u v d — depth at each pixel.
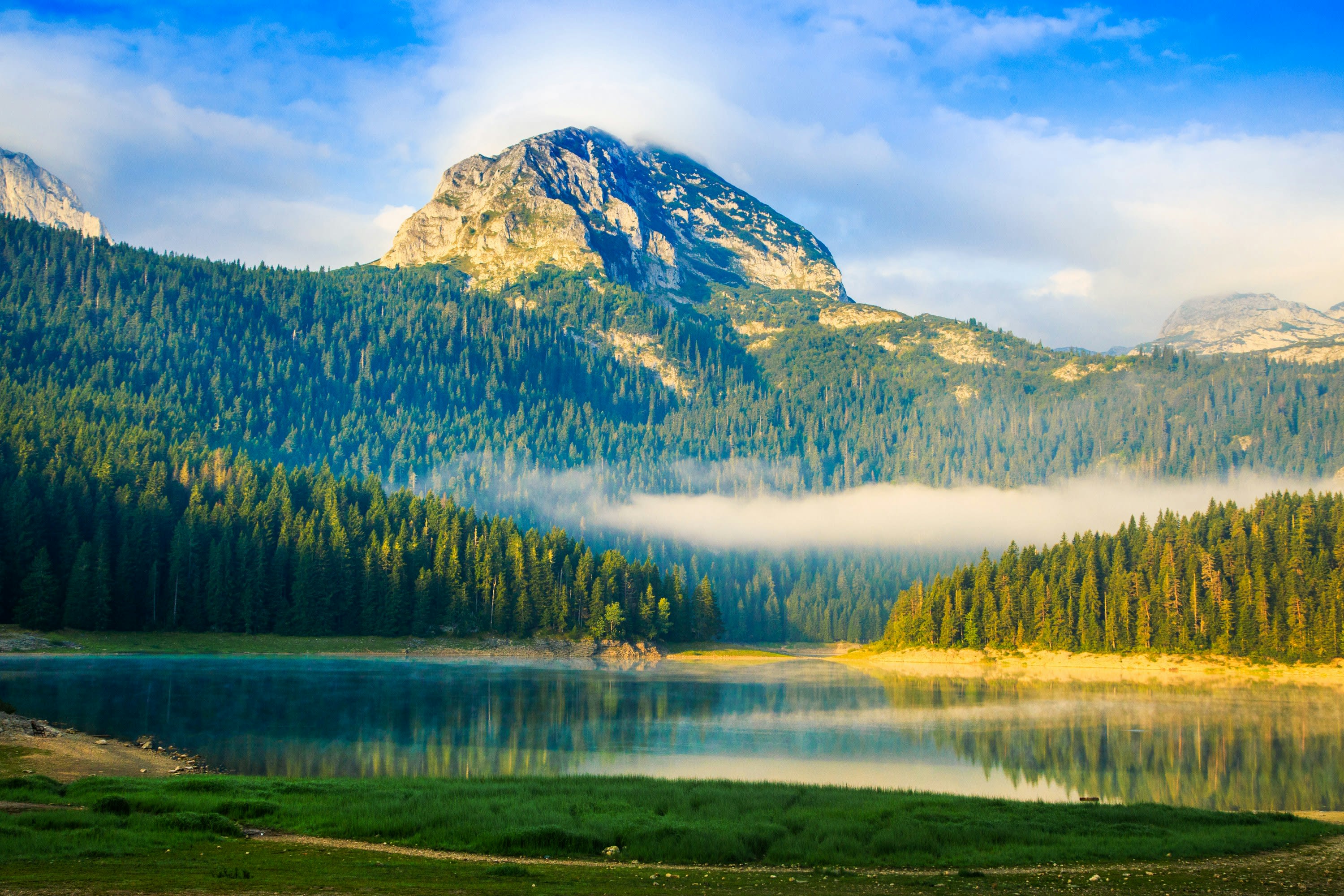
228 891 33.59
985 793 75.62
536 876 39.78
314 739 92.81
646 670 198.25
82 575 174.50
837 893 38.59
